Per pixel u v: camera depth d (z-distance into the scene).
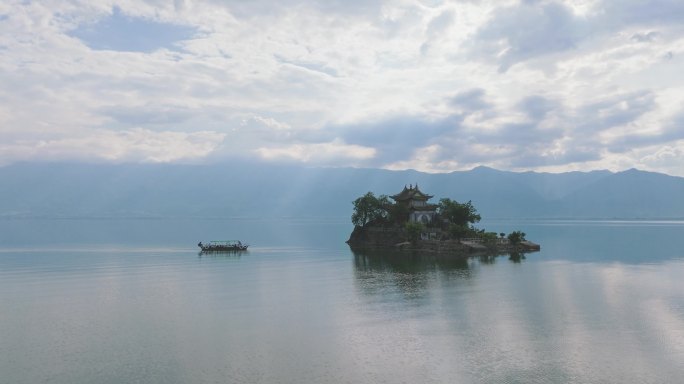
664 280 81.38
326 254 139.50
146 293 72.69
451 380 37.31
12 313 59.16
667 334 48.34
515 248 140.75
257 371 39.25
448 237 149.62
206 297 69.19
